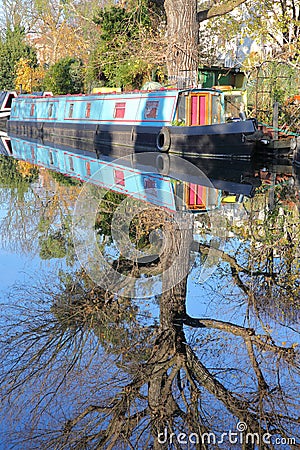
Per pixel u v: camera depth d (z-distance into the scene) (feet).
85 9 113.29
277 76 67.36
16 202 34.88
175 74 59.77
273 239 28.27
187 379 15.21
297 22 68.28
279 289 21.67
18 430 13.33
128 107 65.16
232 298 20.70
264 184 42.83
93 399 14.38
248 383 15.19
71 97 79.61
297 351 16.80
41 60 156.66
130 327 17.76
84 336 17.24
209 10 59.41
